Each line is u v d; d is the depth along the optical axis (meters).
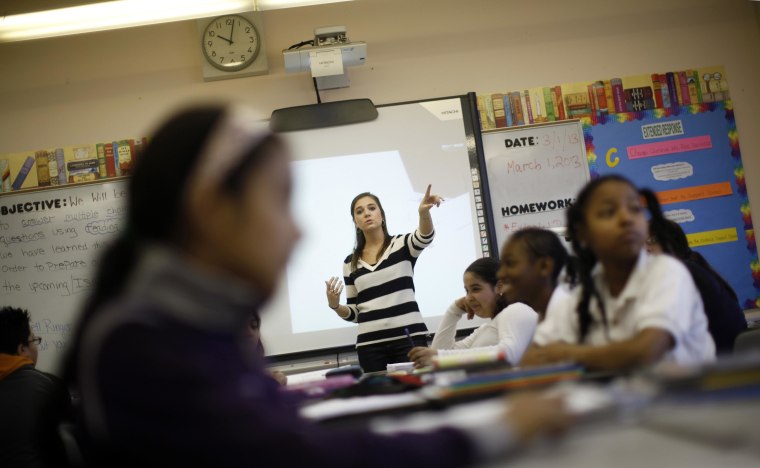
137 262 0.71
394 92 4.73
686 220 4.63
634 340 1.28
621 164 4.66
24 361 2.77
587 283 1.50
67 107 4.73
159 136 0.71
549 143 4.66
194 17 4.19
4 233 4.61
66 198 4.63
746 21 4.84
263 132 0.73
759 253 4.64
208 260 0.70
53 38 4.77
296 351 4.46
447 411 1.01
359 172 4.59
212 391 0.66
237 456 0.65
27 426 2.67
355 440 0.70
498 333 2.33
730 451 0.56
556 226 4.59
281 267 0.73
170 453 0.64
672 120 4.71
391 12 4.79
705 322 1.41
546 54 4.77
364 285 3.98
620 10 4.82
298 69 4.56
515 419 0.69
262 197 0.70
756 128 4.74
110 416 0.65
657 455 0.57
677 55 4.80
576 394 0.75
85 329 0.70
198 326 0.70
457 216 4.57
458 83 4.74
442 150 4.62
